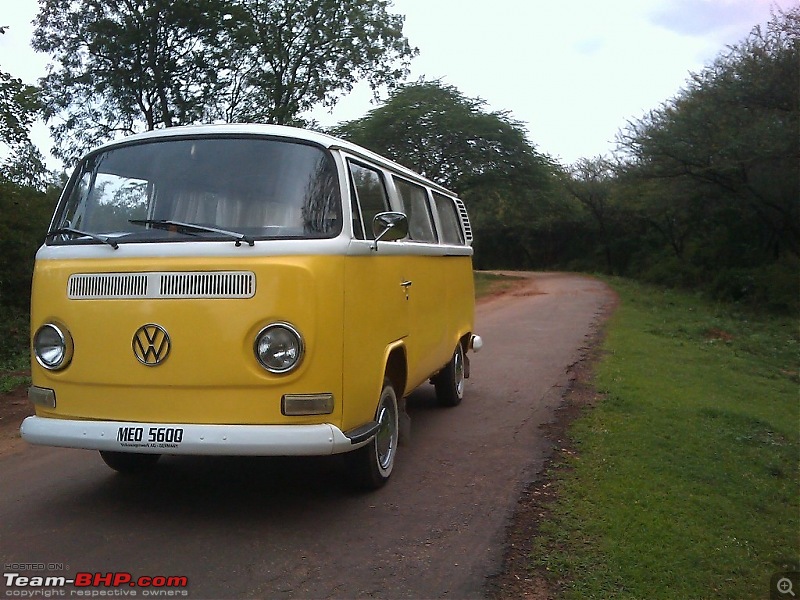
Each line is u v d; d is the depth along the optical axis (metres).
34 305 4.83
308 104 31.67
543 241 63.31
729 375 11.57
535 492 5.47
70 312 4.63
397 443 5.94
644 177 31.92
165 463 6.07
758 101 27.08
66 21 27.02
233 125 5.09
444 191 8.27
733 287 29.55
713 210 32.97
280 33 30.47
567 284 35.59
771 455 7.05
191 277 4.43
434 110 38.69
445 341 7.55
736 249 34.59
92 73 27.27
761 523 5.25
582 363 11.16
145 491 5.41
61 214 5.07
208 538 4.55
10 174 16.27
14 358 12.18
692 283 35.38
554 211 49.91
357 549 4.42
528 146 40.69
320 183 4.74
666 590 4.05
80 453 6.52
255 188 4.72
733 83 27.22
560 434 7.09
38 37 27.06
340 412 4.52
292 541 4.52
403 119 37.97
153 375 4.45
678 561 4.39
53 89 27.17
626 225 52.19
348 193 4.83
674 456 6.51
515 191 41.62
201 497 5.28
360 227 4.98
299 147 4.84
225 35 27.88
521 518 4.96
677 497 5.48
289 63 30.95
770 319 25.11
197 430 4.36
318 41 31.48
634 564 4.32
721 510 5.33
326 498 5.28
